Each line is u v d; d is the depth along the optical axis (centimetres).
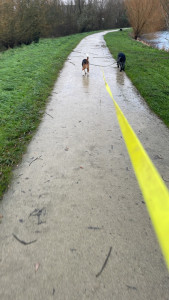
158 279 193
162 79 916
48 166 352
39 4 2384
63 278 194
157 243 226
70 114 562
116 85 845
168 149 408
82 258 211
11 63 1172
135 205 276
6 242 228
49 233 238
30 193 295
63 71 1060
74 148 405
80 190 301
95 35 3388
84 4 4403
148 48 1984
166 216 118
